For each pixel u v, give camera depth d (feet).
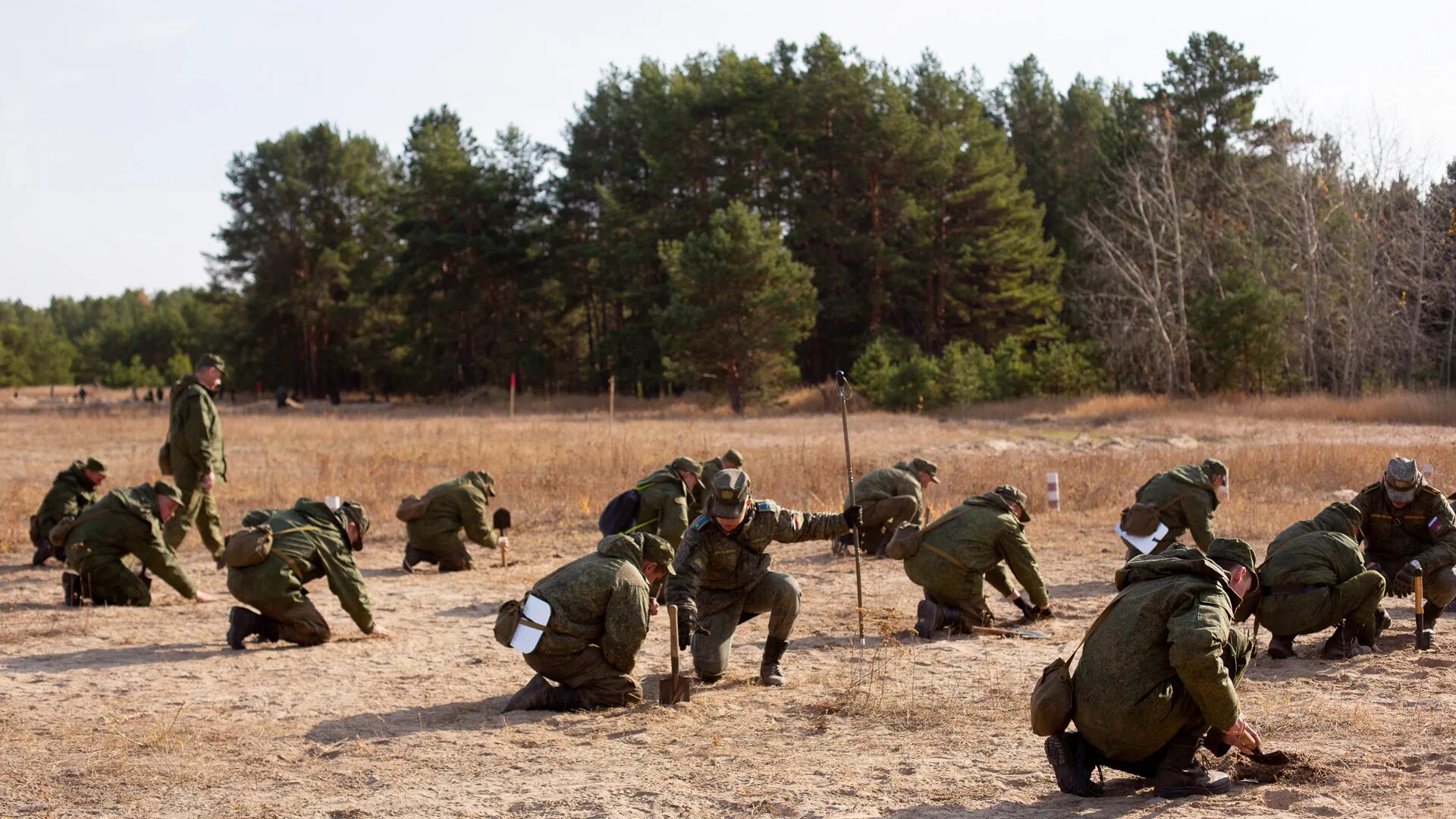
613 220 219.41
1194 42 190.19
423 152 244.63
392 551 48.42
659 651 30.04
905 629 32.04
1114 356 165.27
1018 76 270.67
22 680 27.30
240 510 57.67
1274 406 135.13
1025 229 207.00
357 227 300.40
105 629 33.01
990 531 31.04
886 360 177.78
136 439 114.21
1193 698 16.80
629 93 262.47
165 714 24.29
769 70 214.48
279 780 19.98
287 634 30.78
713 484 25.43
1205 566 17.22
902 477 45.47
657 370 222.89
